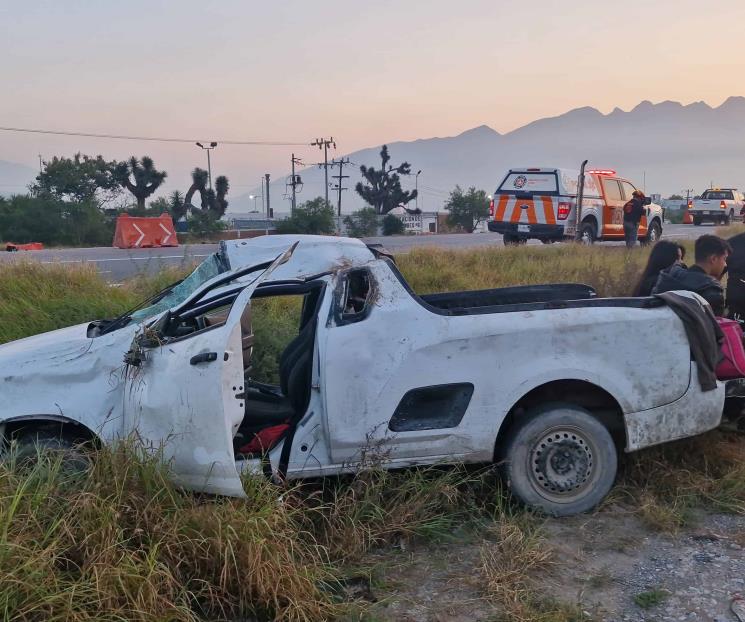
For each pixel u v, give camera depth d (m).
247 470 4.07
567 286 6.05
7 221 40.81
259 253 6.19
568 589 3.71
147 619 3.10
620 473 4.99
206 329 4.08
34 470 3.72
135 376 4.20
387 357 4.35
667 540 4.22
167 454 3.96
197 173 53.16
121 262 17.27
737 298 6.53
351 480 4.52
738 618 3.44
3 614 2.96
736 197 40.88
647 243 20.88
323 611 3.44
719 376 4.93
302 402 4.49
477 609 3.56
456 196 61.50
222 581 3.39
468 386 4.42
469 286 11.87
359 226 51.25
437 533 4.20
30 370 4.37
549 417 4.46
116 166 54.81
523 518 4.34
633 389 4.57
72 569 3.33
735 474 4.86
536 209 20.02
